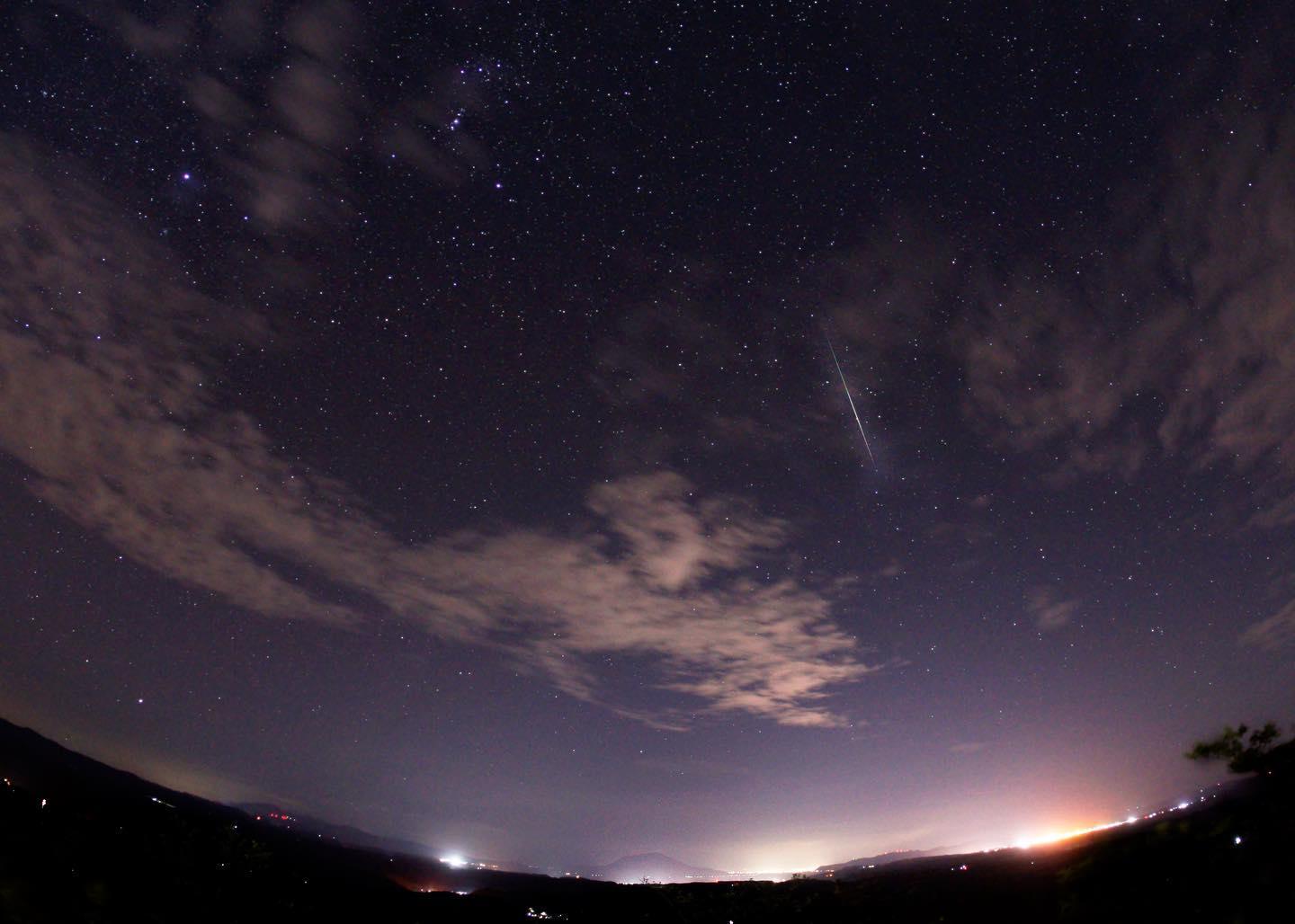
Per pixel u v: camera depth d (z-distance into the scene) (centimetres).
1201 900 641
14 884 809
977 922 807
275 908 1110
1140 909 664
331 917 1165
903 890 1088
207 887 1068
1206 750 809
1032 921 759
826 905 1201
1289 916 585
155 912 905
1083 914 699
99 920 823
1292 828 666
